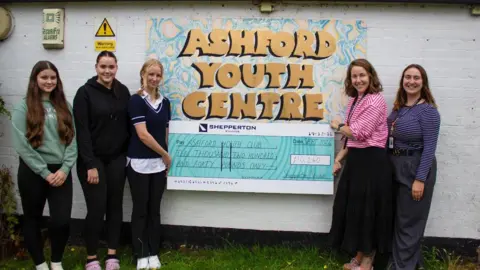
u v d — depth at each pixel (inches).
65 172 141.6
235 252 170.1
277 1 168.2
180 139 171.3
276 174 169.3
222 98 171.3
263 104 170.2
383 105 147.4
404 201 148.4
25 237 145.9
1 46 179.2
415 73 146.9
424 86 148.9
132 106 152.1
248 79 170.2
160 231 171.2
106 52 150.3
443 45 166.2
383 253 155.2
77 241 180.9
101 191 150.9
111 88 153.2
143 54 173.8
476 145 167.2
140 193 155.9
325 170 167.9
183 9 171.8
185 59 172.1
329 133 167.2
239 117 171.0
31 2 175.6
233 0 169.0
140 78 172.9
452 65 166.2
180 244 177.2
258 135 169.3
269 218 173.9
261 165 169.6
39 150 139.6
